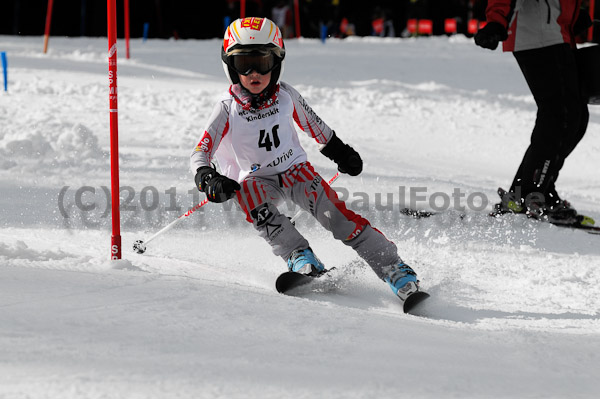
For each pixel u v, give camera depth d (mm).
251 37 7480
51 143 15508
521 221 12445
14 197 11695
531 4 12453
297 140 8227
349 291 7551
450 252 10117
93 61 31266
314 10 58719
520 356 5000
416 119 23109
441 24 61188
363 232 7473
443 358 4738
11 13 57719
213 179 7086
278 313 5371
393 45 46375
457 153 19719
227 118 7758
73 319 4727
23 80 24141
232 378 3945
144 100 22047
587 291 8328
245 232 10469
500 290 8273
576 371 4754
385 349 4770
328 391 3893
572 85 12508
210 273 7691
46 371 3846
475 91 27766
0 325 4484
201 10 57625
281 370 4145
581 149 20750
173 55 35938
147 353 4219
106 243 9062
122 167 14523
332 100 24781
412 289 7098
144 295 5445
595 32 13414
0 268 6047
